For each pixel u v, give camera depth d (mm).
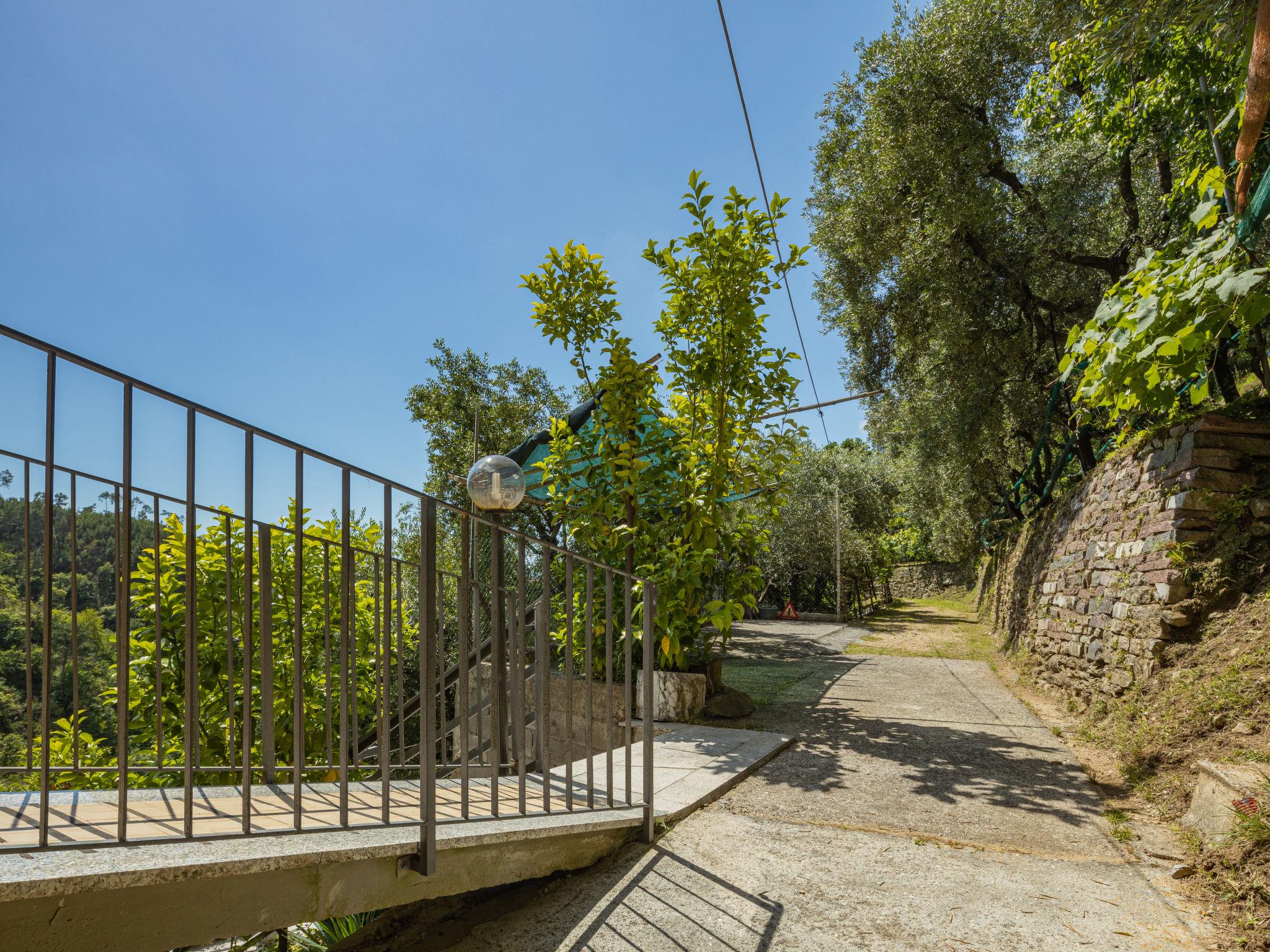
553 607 6926
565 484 6816
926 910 2457
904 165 10578
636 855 3004
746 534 6828
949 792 3850
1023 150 11281
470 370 15922
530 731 5469
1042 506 11539
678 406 6867
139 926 1705
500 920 2486
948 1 10461
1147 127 7719
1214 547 4871
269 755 3029
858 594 22734
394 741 6484
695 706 6086
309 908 2008
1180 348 4551
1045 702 6789
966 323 10953
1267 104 3930
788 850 3037
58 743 3727
